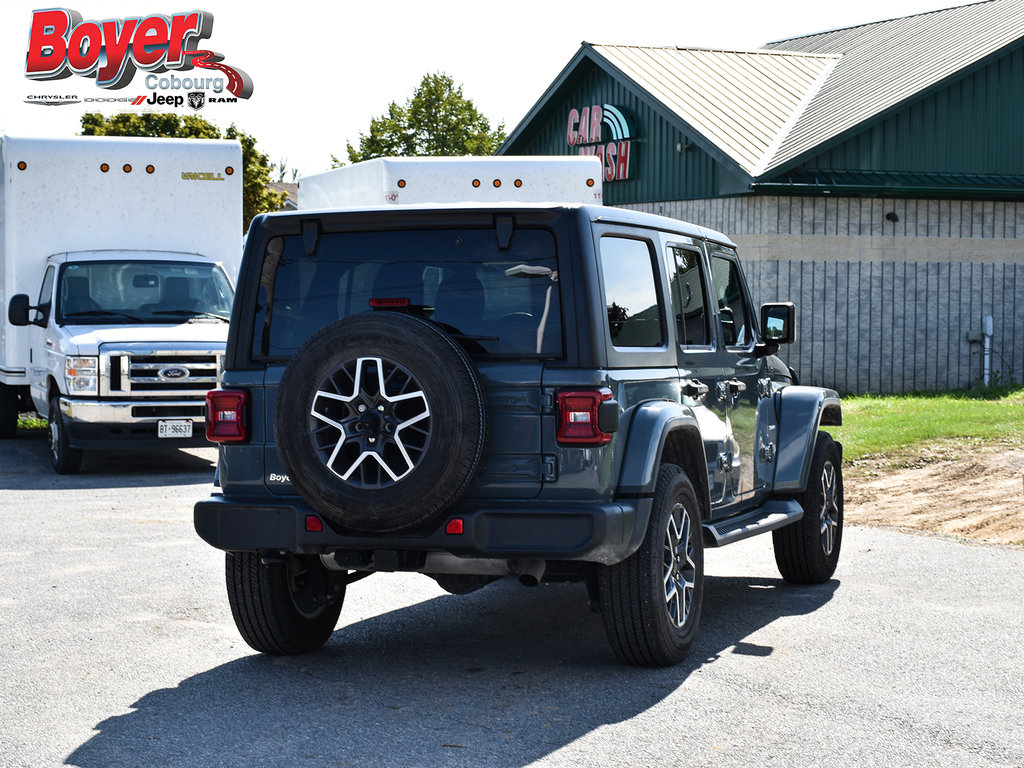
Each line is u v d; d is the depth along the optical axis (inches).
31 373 620.7
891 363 892.0
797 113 949.8
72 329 565.3
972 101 906.7
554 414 218.2
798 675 234.8
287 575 249.3
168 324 579.5
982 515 428.5
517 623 285.1
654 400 240.5
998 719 206.2
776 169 831.1
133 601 304.2
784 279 866.1
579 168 583.8
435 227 230.1
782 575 326.3
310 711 214.8
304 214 235.8
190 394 555.8
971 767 183.2
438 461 209.6
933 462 536.4
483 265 226.5
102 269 592.4
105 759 190.1
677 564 244.4
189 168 625.0
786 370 339.0
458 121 2138.3
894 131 884.6
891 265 887.7
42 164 602.5
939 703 215.6
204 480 545.0
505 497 220.5
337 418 214.4
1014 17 1007.6
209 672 241.6
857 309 882.1
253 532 231.5
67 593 312.8
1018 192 887.1
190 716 212.2
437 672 240.8
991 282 912.3
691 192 921.5
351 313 233.6
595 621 287.0
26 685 232.2
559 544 215.3
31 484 530.6
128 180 615.2
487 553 217.2
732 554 375.2
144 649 259.4
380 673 240.5
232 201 634.2
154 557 360.2
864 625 275.9
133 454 661.3
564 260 221.8
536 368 219.0
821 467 321.1
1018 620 278.5
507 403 219.6
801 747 192.5
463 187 573.6
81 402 544.4
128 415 546.3
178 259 610.2
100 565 348.2
